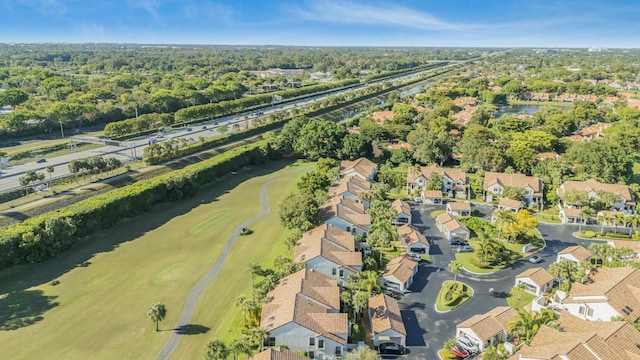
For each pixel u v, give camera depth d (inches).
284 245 4471.0
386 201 5305.1
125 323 3245.6
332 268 3794.3
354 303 3203.7
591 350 2596.0
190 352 2945.4
